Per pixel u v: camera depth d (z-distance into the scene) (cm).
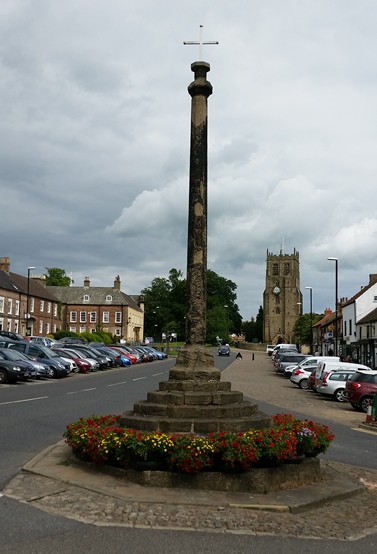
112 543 609
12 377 2803
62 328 9738
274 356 6097
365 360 5303
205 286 1063
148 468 831
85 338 7406
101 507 725
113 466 875
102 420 1009
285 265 12800
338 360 3603
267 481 826
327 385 2636
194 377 1018
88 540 614
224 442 817
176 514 712
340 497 834
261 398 2522
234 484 818
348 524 718
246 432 866
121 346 6406
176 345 10331
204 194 1070
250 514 732
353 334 5953
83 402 1991
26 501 743
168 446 820
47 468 912
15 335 4559
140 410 980
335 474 964
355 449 1312
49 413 1658
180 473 821
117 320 9769
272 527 690
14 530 636
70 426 977
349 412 2164
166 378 3497
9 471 909
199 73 1112
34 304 7531
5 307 6612
